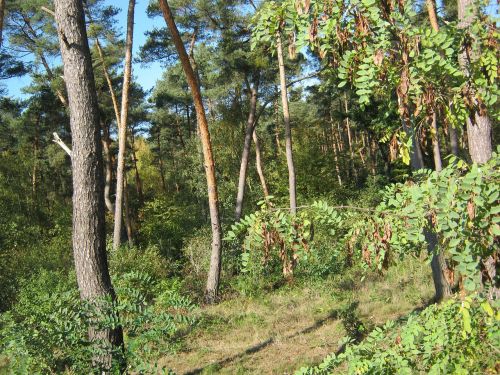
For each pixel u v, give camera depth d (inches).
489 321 98.4
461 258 81.7
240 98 1032.2
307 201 1040.8
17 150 1451.8
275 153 1542.8
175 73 1161.4
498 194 77.3
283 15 109.7
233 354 370.9
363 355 113.7
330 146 1744.6
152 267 653.9
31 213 1141.1
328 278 533.0
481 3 105.7
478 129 185.9
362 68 97.4
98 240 261.1
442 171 87.6
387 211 107.8
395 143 114.1
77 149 260.8
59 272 555.8
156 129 1697.8
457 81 104.3
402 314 420.2
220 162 1107.9
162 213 1083.3
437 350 101.2
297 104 1567.4
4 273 575.2
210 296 587.2
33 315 185.9
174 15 862.5
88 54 266.4
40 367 178.7
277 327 434.9
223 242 652.1
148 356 199.6
